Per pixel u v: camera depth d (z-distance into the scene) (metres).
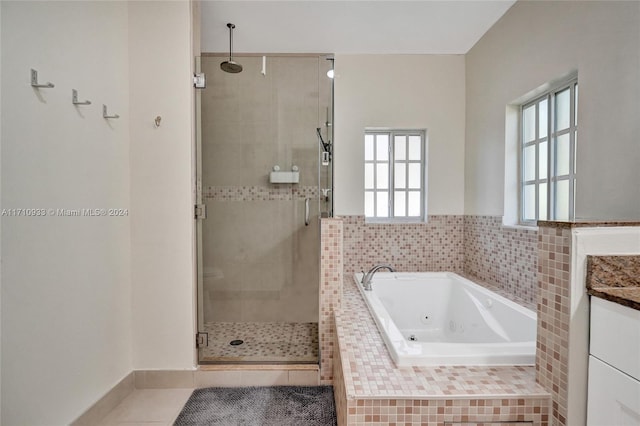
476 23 2.47
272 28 2.49
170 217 1.82
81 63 1.45
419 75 3.00
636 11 1.35
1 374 1.09
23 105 1.17
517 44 2.20
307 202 2.38
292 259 2.34
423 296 2.64
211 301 2.12
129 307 1.81
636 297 0.84
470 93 2.89
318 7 2.22
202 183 2.00
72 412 1.39
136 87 1.80
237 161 2.33
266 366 1.90
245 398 1.74
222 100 2.35
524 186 2.36
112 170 1.67
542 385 1.12
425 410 1.07
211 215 2.22
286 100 2.37
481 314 2.19
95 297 1.54
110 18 1.64
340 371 1.38
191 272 1.83
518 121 2.38
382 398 1.07
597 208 1.54
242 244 2.33
